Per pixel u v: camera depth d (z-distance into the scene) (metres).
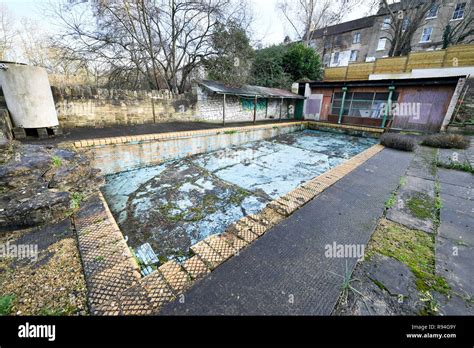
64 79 9.35
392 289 1.40
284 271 1.54
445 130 8.62
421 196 2.88
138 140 5.05
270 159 6.47
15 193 2.16
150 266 2.32
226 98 9.51
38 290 1.34
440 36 17.67
